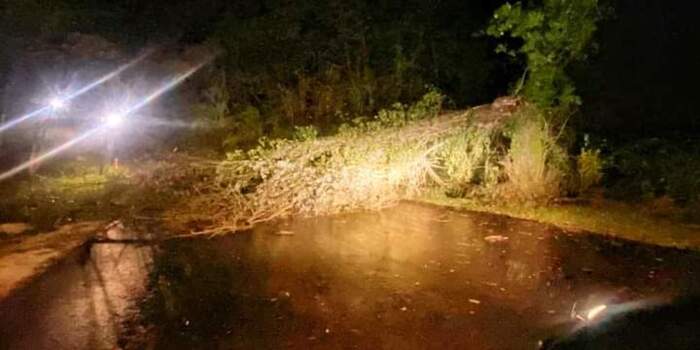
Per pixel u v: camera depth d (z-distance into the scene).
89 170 14.32
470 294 7.54
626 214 10.59
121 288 7.81
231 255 9.05
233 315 6.99
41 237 9.81
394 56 16.09
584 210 10.86
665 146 12.38
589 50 12.70
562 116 11.92
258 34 16.59
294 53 16.67
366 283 7.91
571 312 6.40
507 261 8.66
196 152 15.74
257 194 11.55
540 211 10.90
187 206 11.55
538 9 11.37
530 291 7.60
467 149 12.30
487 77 15.77
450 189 12.22
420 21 16.09
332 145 11.77
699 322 4.05
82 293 7.65
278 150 11.96
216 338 6.44
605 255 8.84
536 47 11.44
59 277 8.20
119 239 9.84
